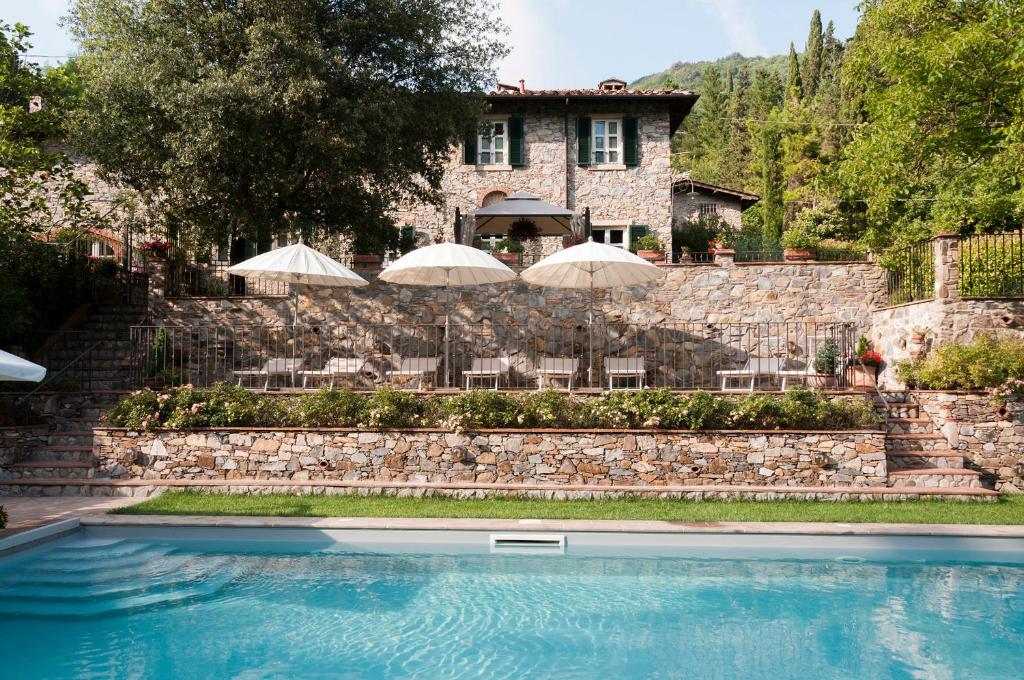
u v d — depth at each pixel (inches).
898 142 495.2
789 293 558.9
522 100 804.0
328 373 472.1
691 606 231.5
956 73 461.1
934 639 204.8
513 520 305.6
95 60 538.0
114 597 236.8
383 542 294.0
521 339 557.6
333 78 501.7
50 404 432.8
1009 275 438.3
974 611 227.6
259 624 215.5
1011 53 440.1
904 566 277.4
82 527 301.3
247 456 374.0
